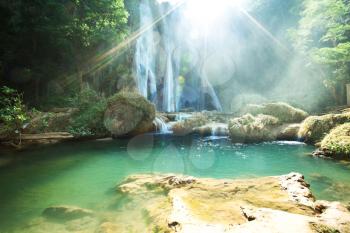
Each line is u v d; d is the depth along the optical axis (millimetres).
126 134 15516
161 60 31094
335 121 12117
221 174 8266
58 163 9695
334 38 19875
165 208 4727
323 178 7488
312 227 3271
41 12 18375
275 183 5676
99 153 11469
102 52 24172
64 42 19703
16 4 17828
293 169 8570
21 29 18125
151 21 30578
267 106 15641
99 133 15336
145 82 28344
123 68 25172
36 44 20031
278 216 3652
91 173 8375
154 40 30500
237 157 10578
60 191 6637
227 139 14680
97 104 16672
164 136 15805
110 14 21906
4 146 11961
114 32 22000
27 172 8477
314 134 12391
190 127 16609
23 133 13375
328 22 20344
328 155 9891
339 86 21344
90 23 21781
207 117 18266
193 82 34125
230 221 3879
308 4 22219
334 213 3885
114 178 7797
